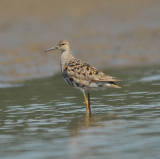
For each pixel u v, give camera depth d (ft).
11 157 40.32
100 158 39.14
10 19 127.03
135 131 47.03
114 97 65.62
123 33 114.83
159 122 50.16
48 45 104.99
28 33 116.47
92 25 122.62
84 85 61.46
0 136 47.44
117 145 42.60
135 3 136.87
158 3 134.41
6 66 92.43
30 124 52.11
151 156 39.06
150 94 66.18
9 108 61.16
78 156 39.91
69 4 137.39
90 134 46.83
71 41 111.04
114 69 91.30
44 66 92.12
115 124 50.37
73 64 63.26
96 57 100.27
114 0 139.85
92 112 57.16
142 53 101.55
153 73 84.38
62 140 45.11
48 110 59.21
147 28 116.88
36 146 43.37
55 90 73.26
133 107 58.54
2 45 107.45
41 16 128.88
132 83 75.56
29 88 76.07
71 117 54.85
